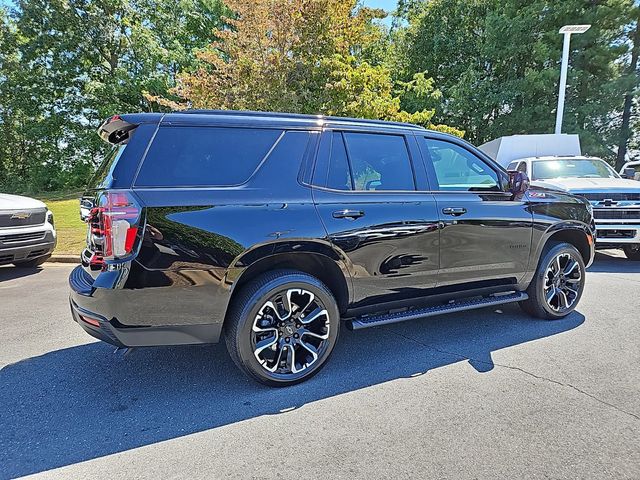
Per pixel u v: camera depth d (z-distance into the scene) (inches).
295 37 405.7
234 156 109.5
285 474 79.1
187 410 103.0
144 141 102.0
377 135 130.9
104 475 79.8
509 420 95.7
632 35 685.9
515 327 156.9
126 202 95.9
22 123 1018.1
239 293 109.5
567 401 103.7
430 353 134.6
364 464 81.5
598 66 677.3
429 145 140.0
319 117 124.1
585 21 667.4
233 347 108.7
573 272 167.0
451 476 77.8
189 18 988.6
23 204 248.8
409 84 698.8
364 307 127.2
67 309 185.9
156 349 139.9
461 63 845.2
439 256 134.3
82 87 982.4
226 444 89.0
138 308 96.9
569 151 406.6
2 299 202.7
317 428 94.3
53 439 91.6
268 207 108.3
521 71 775.1
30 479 78.8
